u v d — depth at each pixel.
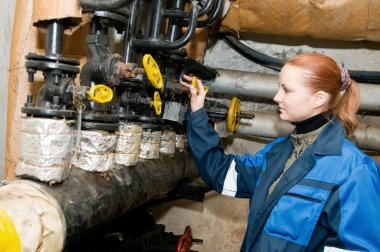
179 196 1.53
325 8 1.53
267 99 1.94
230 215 1.97
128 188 0.94
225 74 1.75
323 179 0.81
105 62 0.83
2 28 1.04
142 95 1.09
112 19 0.85
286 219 0.81
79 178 0.79
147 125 1.09
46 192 0.69
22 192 0.65
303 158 0.85
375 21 1.53
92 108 0.87
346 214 0.76
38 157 0.69
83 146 0.81
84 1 0.78
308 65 0.83
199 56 1.71
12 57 0.97
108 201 0.84
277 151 1.00
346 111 0.89
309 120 0.88
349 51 1.85
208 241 1.99
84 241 1.04
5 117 1.11
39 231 0.60
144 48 1.07
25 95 0.99
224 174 1.09
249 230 0.91
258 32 1.76
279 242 0.82
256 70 1.94
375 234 0.75
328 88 0.84
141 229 1.36
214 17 1.32
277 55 1.93
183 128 1.41
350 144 0.85
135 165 1.03
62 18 0.79
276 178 0.93
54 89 0.74
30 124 0.70
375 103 1.65
